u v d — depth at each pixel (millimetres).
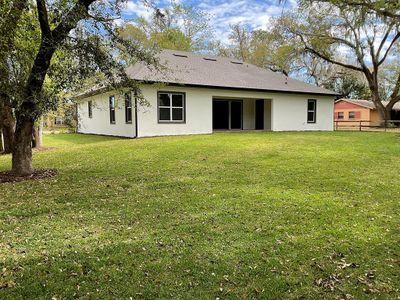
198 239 3777
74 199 5434
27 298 2693
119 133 17109
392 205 4969
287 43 26250
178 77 15984
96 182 6594
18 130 7406
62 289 2807
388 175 6965
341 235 3863
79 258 3346
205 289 2812
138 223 4305
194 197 5414
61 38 6609
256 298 2695
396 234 3895
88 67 6734
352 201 5160
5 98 6758
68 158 9586
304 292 2770
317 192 5676
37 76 6656
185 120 16094
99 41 6789
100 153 10203
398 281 2922
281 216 4488
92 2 6762
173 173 7250
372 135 15922
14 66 6926
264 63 32125
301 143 12062
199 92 16406
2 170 8297
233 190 5812
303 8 17250
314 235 3867
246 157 9094
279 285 2863
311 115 20828
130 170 7625
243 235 3879
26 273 3061
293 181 6441
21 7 6535
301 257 3346
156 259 3314
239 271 3092
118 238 3832
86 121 22109
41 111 6875
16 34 6758
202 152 9883
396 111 34625
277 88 18828
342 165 8000
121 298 2688
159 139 13367
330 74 33531
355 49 25938
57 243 3719
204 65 19391
